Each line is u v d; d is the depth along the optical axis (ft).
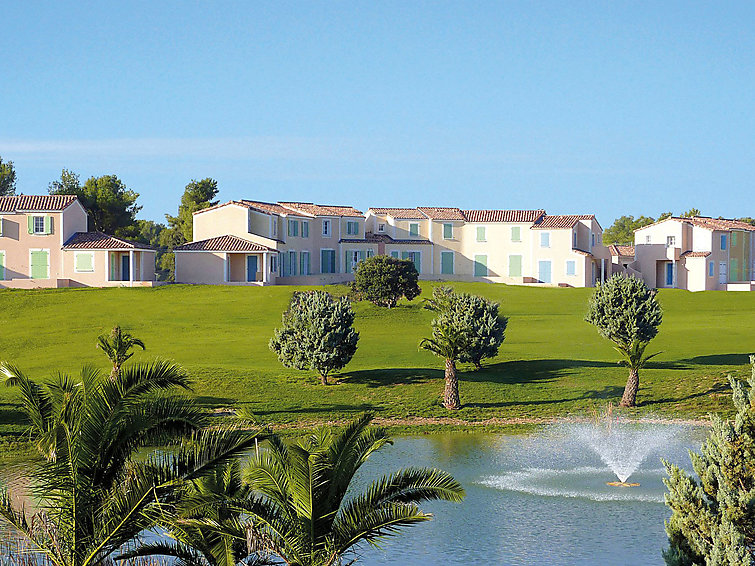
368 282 247.29
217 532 58.54
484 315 168.35
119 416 58.59
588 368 167.22
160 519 57.06
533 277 341.41
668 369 164.55
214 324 227.20
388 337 209.87
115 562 64.69
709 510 60.08
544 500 95.61
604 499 96.12
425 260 352.69
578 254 333.83
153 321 230.48
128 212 401.70
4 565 68.18
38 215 292.40
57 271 291.38
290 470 57.41
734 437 60.75
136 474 57.88
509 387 156.04
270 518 57.88
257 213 311.06
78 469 57.26
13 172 412.98
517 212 353.92
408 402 147.54
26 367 176.65
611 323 165.48
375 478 103.19
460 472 108.06
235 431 60.18
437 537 83.15
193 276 297.12
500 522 88.07
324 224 340.39
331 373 166.91
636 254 339.16
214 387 155.22
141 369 59.72
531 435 128.88
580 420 136.67
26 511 83.87
